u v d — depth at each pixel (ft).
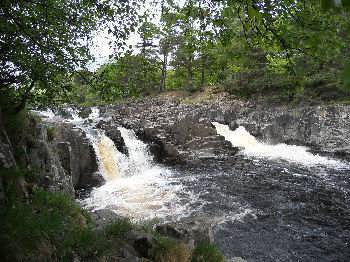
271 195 51.67
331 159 72.33
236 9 12.02
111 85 22.16
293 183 57.21
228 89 118.83
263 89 106.01
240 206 47.26
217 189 55.21
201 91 131.54
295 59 12.41
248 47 14.83
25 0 19.97
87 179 58.18
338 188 54.13
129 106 115.96
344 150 72.33
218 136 79.97
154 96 134.82
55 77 23.52
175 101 122.83
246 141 87.86
